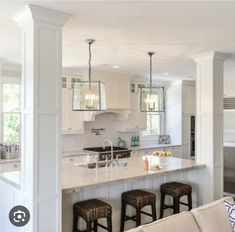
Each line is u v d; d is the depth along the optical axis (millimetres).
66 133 5508
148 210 3916
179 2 2285
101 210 2982
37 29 2477
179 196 3777
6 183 3123
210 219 2336
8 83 5082
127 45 3641
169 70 5668
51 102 2568
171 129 7488
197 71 4352
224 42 3514
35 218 2465
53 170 2578
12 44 3547
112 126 6562
